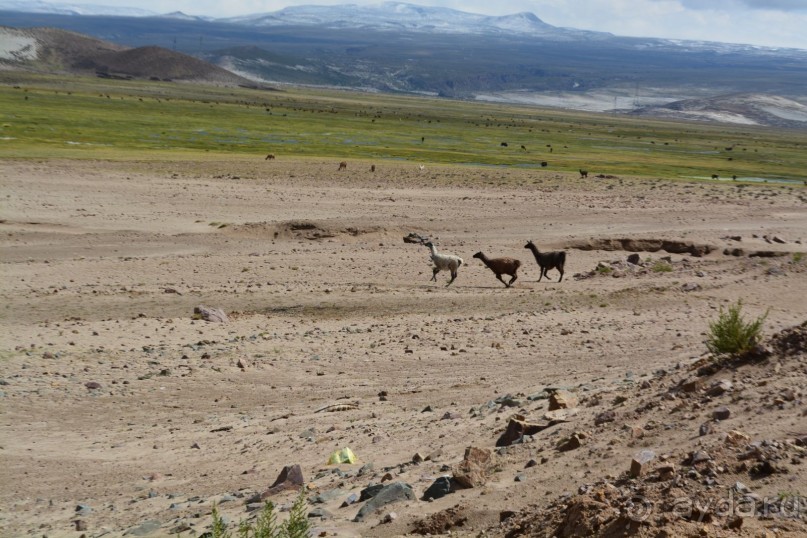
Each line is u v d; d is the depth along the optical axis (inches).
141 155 3353.8
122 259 1804.9
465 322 1218.0
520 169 3745.1
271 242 2073.1
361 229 2198.6
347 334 1165.1
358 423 708.0
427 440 597.3
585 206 2674.7
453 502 413.7
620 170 4136.3
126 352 1058.7
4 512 548.4
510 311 1326.3
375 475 509.4
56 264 1733.5
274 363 1001.5
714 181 3641.7
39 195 2426.2
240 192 2669.8
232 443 692.1
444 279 1688.0
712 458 364.2
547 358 949.8
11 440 732.7
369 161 3609.7
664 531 302.7
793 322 1110.4
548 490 400.2
